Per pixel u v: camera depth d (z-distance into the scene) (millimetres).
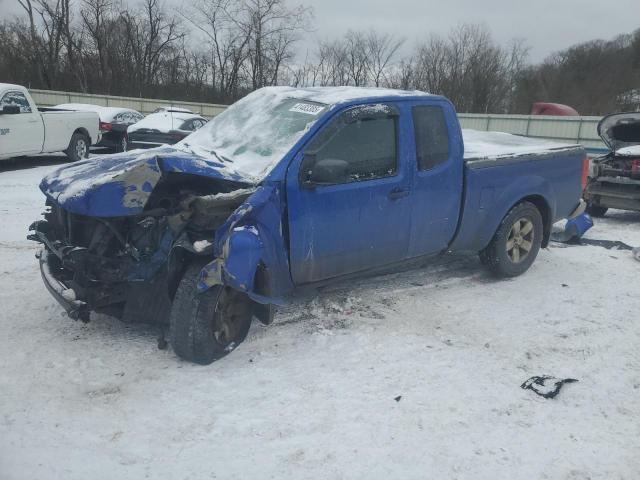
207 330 3725
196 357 3777
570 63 54594
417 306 5031
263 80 43438
